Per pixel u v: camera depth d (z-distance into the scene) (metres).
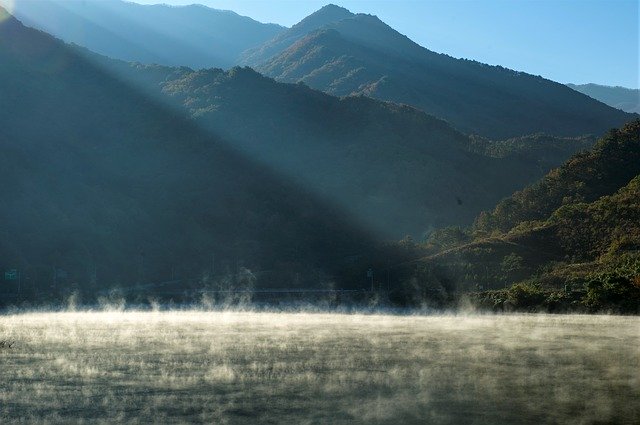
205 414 35.59
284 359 49.94
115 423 34.31
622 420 34.31
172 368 46.84
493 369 45.56
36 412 36.19
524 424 33.62
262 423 33.97
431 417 34.72
